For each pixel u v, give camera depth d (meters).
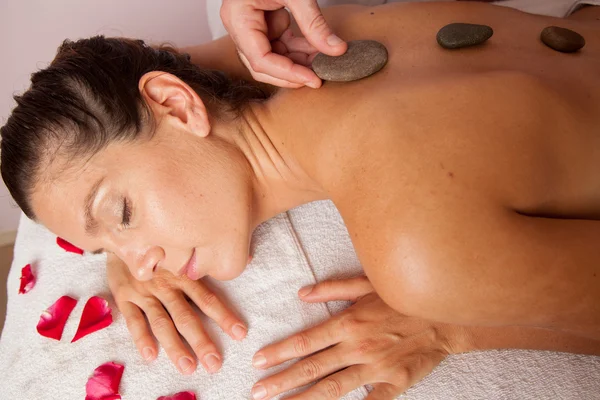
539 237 0.66
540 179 0.69
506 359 0.85
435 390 0.84
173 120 0.84
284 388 0.84
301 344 0.87
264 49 0.84
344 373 0.84
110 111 0.80
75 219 0.81
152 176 0.81
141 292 0.99
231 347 0.92
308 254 1.01
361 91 0.81
